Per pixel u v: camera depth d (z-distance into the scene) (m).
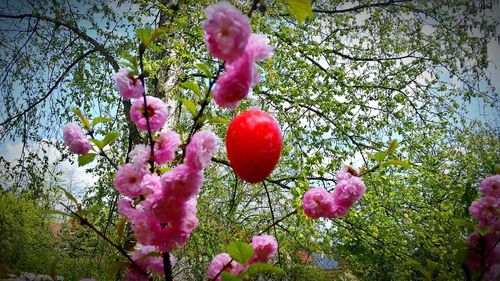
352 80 6.30
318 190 1.29
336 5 7.46
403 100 6.37
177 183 0.91
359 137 6.07
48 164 6.39
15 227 5.48
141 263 1.12
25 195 6.01
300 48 5.54
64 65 7.22
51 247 5.77
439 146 6.62
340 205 1.27
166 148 1.09
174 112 5.07
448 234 4.89
